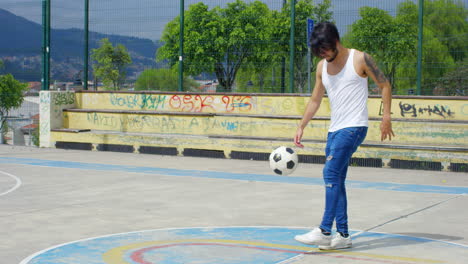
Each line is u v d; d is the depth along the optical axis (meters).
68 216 6.30
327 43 4.53
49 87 16.23
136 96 15.62
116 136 15.13
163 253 4.59
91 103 16.33
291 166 5.35
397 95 12.69
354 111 4.64
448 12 15.27
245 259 4.39
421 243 5.00
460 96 12.15
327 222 4.66
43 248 4.78
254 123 13.84
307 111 5.09
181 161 13.03
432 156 11.67
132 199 7.55
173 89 15.42
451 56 12.93
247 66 14.28
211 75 14.77
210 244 4.93
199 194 8.03
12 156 13.86
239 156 13.62
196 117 14.55
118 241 5.05
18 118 17.08
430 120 12.22
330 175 4.65
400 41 12.59
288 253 4.59
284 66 13.83
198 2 14.30
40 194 7.98
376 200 7.63
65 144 15.91
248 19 14.31
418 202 7.47
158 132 15.07
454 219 6.25
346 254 4.57
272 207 6.96
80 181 9.41
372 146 12.21
